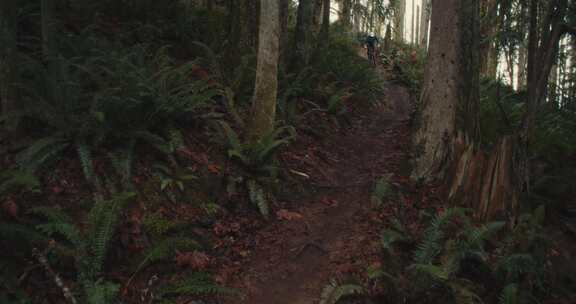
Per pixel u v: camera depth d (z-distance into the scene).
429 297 4.43
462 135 6.95
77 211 4.60
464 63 7.00
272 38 7.11
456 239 5.14
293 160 7.83
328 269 4.93
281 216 6.02
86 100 6.01
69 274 3.98
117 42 7.77
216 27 11.58
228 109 7.63
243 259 5.07
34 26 7.55
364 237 5.52
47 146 4.91
